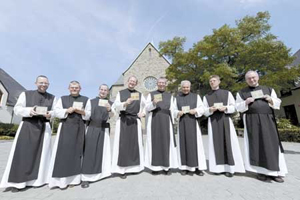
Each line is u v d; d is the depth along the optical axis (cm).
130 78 412
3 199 251
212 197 247
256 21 1403
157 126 381
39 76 337
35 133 308
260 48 1186
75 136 316
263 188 279
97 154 336
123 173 348
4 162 511
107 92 388
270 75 1141
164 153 363
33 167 299
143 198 247
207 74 1344
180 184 304
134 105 390
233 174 356
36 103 321
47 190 285
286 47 1181
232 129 365
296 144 822
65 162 297
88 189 287
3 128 1493
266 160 306
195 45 1544
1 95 1775
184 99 401
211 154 370
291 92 1423
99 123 351
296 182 305
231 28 1372
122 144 363
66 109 317
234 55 1427
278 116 1484
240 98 361
